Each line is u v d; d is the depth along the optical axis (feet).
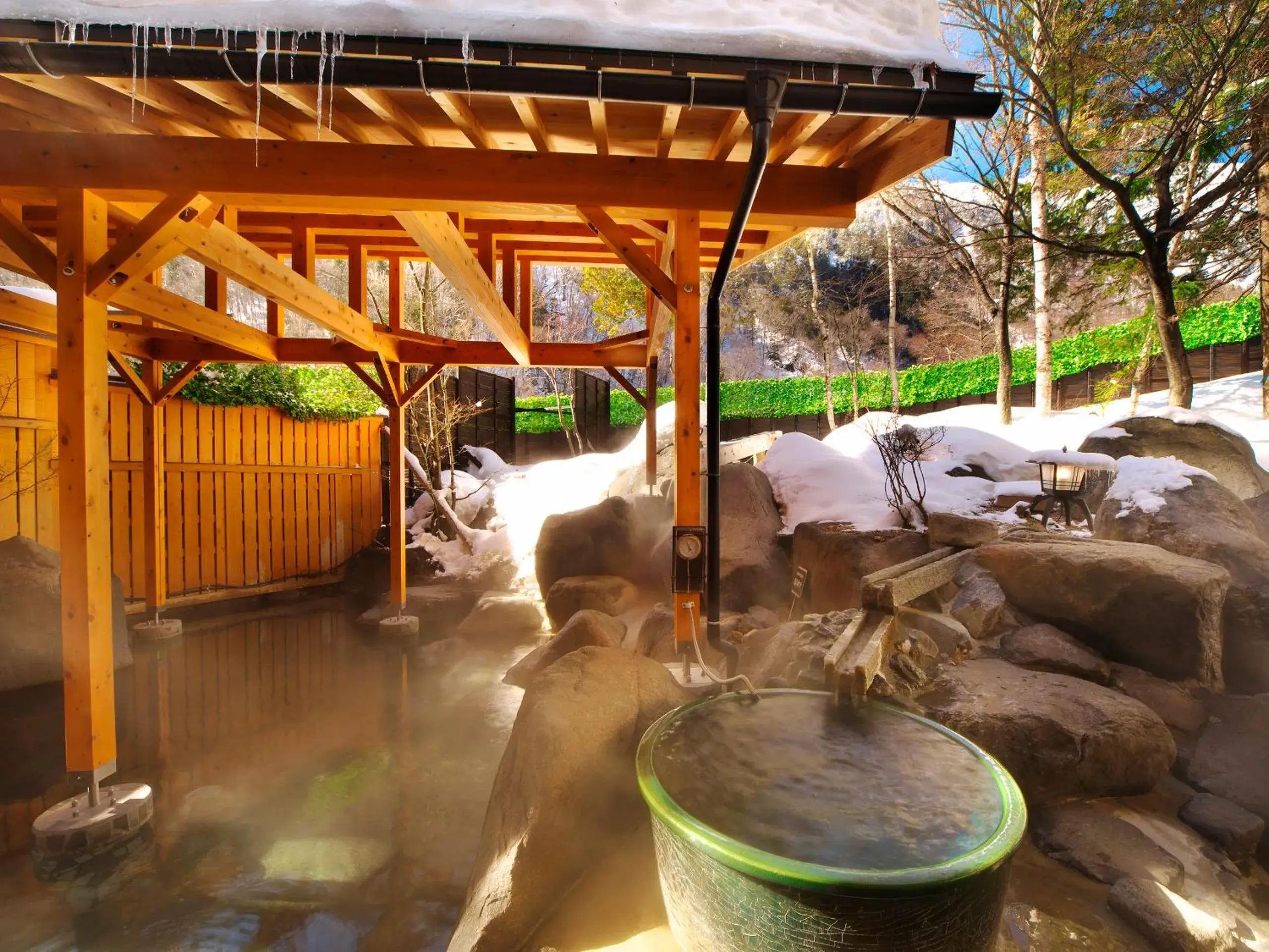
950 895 5.75
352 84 8.89
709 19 9.12
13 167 11.92
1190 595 12.52
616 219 14.62
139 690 20.07
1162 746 10.57
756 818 6.82
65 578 11.97
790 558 22.98
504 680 21.07
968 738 10.33
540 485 38.88
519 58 8.67
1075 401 47.83
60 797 13.46
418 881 10.89
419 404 41.75
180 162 12.05
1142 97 31.32
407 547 35.35
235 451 30.91
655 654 16.52
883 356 80.89
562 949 8.02
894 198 44.11
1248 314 41.19
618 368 31.14
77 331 11.94
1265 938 8.38
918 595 13.39
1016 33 33.35
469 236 23.11
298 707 18.81
